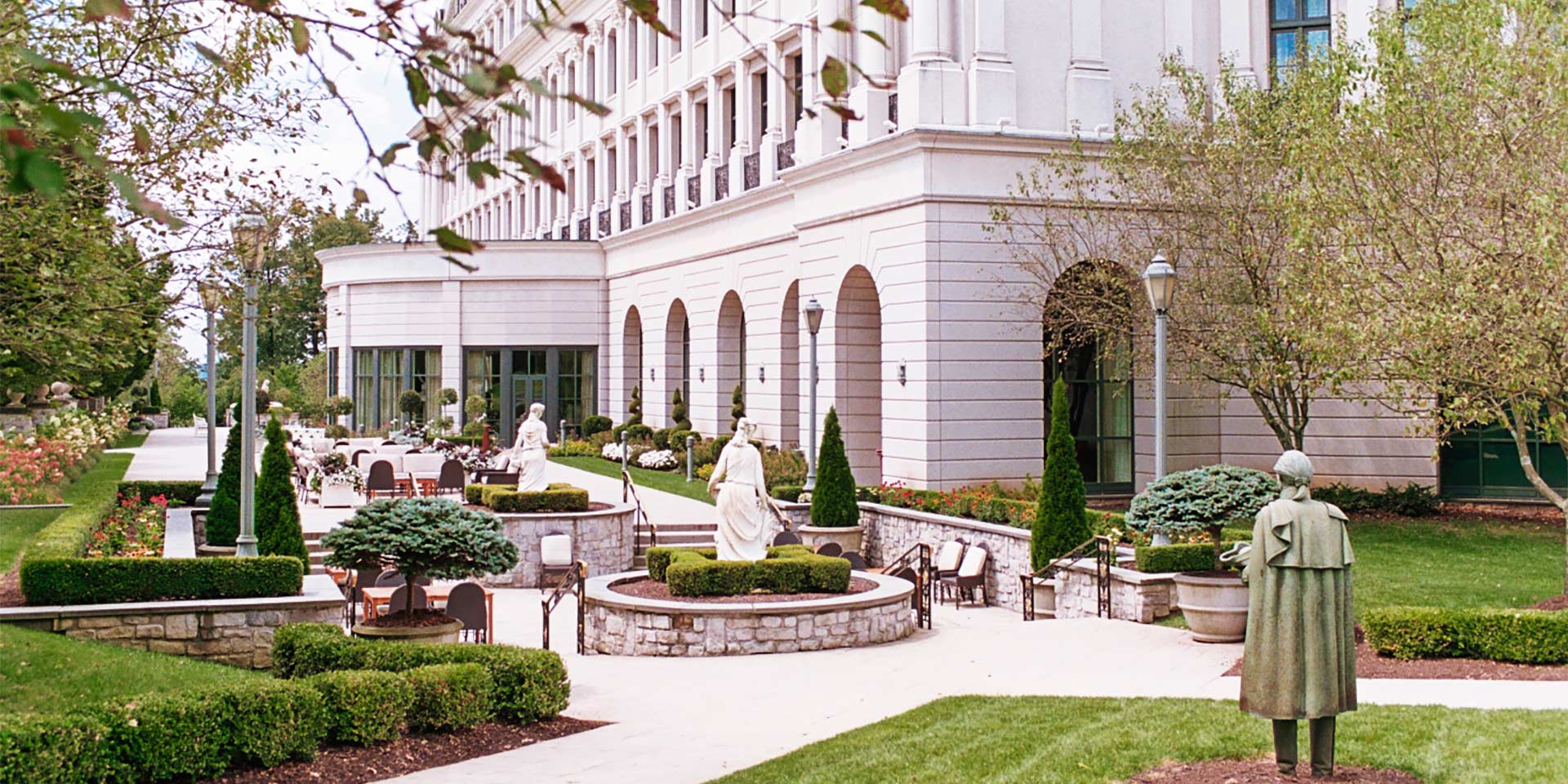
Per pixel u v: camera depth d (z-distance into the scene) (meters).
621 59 48.03
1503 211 14.11
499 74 3.98
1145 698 11.27
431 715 10.79
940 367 24.97
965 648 15.08
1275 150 22.28
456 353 49.22
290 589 14.35
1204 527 14.95
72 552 14.08
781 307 33.50
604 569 23.91
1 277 11.52
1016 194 25.30
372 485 28.62
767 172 33.97
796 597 16.31
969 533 22.05
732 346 38.34
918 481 25.27
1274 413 26.41
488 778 9.53
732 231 36.72
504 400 49.16
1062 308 24.27
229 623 13.79
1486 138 14.92
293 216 13.52
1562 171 13.88
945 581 21.55
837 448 24.34
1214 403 27.00
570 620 19.53
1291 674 8.08
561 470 38.62
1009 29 25.75
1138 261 23.45
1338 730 9.38
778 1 33.09
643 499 30.08
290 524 16.97
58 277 11.62
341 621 17.59
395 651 11.73
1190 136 23.69
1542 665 11.97
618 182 48.41
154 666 12.16
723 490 17.64
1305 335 17.66
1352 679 8.18
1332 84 19.81
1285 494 8.32
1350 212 16.91
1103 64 26.28
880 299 27.34
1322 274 16.86
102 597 13.61
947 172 24.97
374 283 50.88
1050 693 11.97
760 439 34.03
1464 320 13.62
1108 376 27.16
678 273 41.53
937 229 24.95
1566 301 13.16
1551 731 9.07
